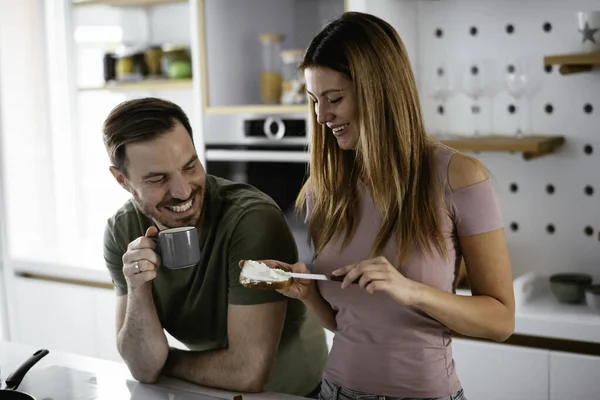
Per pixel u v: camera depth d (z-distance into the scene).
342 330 1.55
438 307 1.37
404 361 1.46
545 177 2.73
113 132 1.57
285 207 2.95
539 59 2.68
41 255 3.53
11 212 3.59
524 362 2.33
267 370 1.63
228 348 1.65
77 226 3.96
